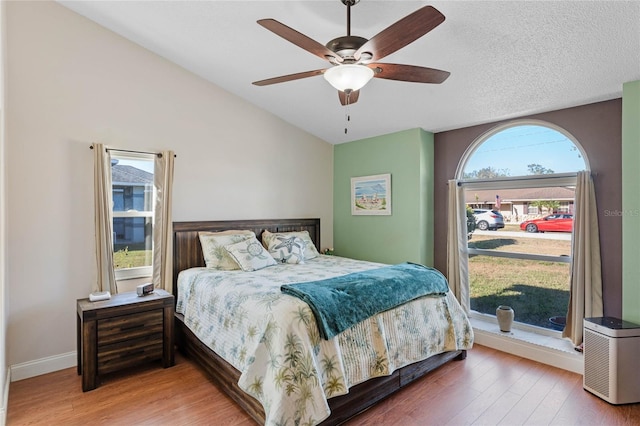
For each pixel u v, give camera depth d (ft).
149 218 11.10
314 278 9.50
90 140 9.79
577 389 8.34
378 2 7.03
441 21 4.89
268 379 6.19
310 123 14.37
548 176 10.48
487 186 12.02
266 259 11.48
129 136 10.48
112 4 8.86
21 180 8.74
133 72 10.56
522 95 9.63
